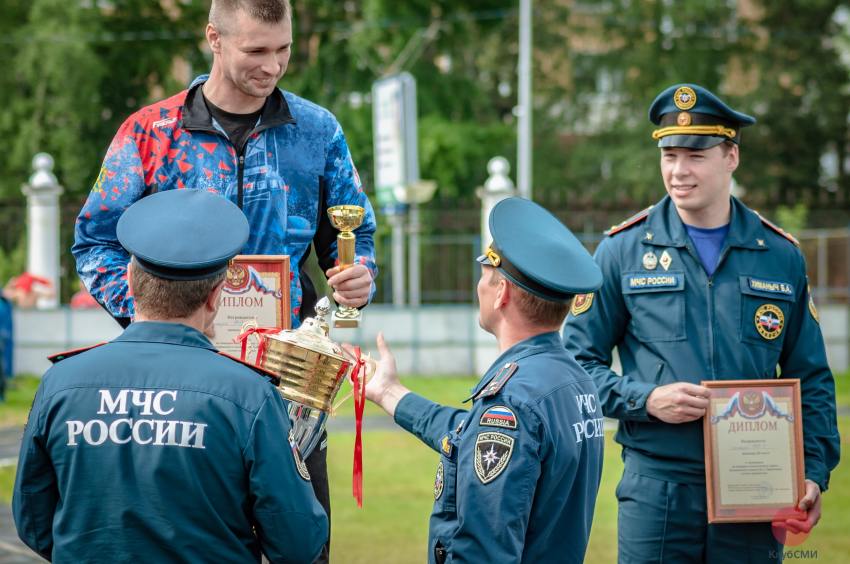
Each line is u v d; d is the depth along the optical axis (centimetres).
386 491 912
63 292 1859
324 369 354
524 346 375
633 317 483
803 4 3672
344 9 3234
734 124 477
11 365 1606
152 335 326
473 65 3709
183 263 322
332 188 413
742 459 458
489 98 3581
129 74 3144
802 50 3712
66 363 327
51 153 2975
